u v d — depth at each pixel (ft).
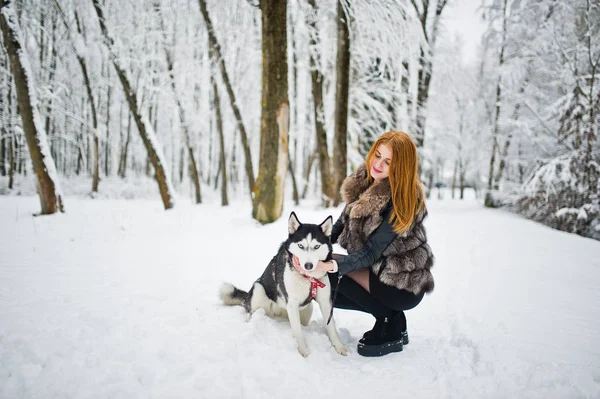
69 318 7.97
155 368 6.19
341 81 27.94
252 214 23.07
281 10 20.93
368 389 6.03
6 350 6.42
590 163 27.22
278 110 21.61
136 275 12.30
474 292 11.37
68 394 5.37
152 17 37.29
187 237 19.97
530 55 39.81
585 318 9.12
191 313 8.80
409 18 24.36
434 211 35.24
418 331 8.68
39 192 28.07
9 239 17.66
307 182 66.13
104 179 74.28
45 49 50.80
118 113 76.28
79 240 18.54
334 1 27.81
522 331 8.28
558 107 32.86
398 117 37.24
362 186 8.14
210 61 44.11
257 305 8.61
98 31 39.88
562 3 35.29
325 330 8.43
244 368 6.40
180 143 81.71
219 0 34.47
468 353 7.25
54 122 62.08
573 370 6.27
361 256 6.99
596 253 17.46
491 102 49.19
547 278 13.01
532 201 31.78
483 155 63.00
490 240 20.22
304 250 7.11
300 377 6.26
